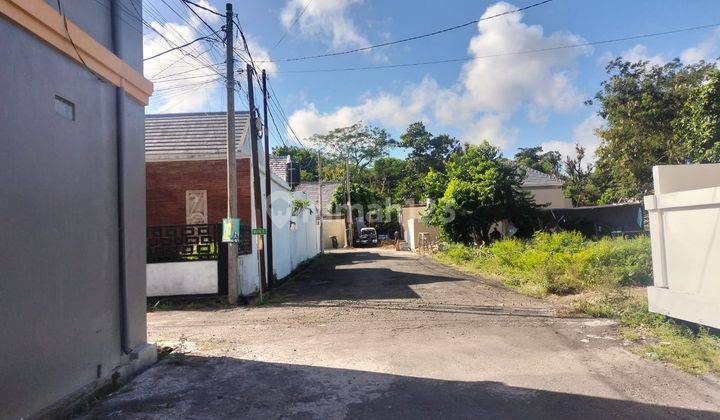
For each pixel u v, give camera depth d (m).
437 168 60.25
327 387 5.34
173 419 4.48
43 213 4.41
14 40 4.10
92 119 5.34
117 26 6.04
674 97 23.69
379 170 67.25
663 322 7.78
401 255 32.03
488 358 6.37
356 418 4.45
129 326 5.97
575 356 6.39
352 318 9.51
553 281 12.40
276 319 9.71
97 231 5.36
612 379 5.42
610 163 27.78
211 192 16.22
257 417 4.51
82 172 5.09
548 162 65.25
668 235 7.77
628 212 22.97
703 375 5.48
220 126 17.61
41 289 4.34
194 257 12.71
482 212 25.48
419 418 4.43
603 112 26.31
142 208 6.47
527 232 24.95
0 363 3.80
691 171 8.01
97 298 5.31
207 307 11.83
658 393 4.95
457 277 16.56
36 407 4.21
